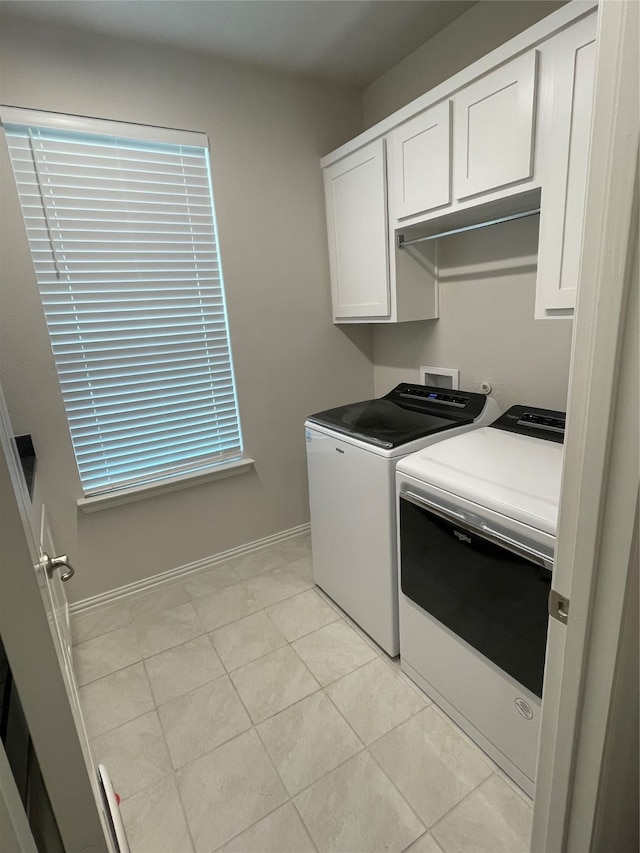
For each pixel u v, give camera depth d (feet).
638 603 2.17
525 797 4.31
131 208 6.73
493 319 6.67
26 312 6.17
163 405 7.55
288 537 9.20
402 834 4.07
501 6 5.69
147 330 7.18
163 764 4.81
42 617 1.96
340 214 7.80
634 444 1.94
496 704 4.46
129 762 4.84
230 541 8.56
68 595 7.20
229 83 7.04
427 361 8.01
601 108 1.81
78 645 6.59
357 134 8.33
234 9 5.75
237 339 7.91
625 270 1.81
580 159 4.29
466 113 5.27
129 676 5.98
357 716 5.25
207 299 7.60
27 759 2.40
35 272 6.19
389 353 8.90
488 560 4.22
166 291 7.23
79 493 7.01
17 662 1.95
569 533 2.32
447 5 5.95
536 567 3.79
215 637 6.64
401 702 5.42
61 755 2.13
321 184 8.12
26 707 2.00
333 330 8.82
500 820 4.13
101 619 7.16
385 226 6.86
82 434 6.99
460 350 7.30
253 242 7.71
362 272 7.55
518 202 5.43
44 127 5.92
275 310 8.15
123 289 6.89
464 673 4.80
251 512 8.68
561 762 2.64
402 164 6.32
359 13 6.01
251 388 8.22
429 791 4.41
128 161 6.59
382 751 4.83
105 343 6.90
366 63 7.29
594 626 2.27
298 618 6.96
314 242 8.28
